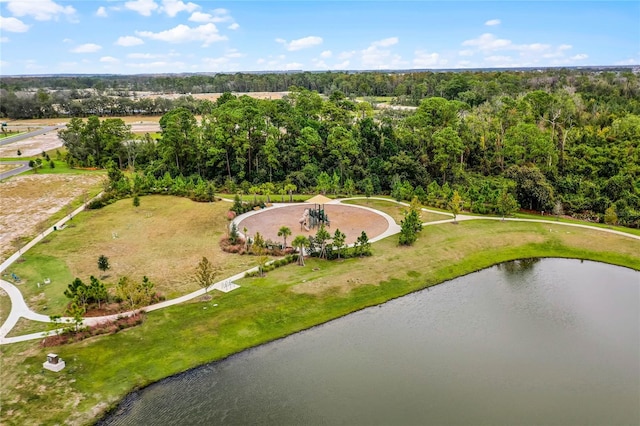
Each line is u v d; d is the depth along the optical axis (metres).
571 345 40.31
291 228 69.06
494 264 58.97
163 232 66.94
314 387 34.22
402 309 47.28
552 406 32.25
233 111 98.88
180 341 40.12
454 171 99.06
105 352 38.25
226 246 61.03
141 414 31.62
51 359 35.56
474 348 39.78
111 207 78.19
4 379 34.47
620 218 74.50
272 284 50.78
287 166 101.50
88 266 54.62
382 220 73.94
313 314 45.53
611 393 33.75
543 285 53.03
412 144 106.31
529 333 42.38
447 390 33.91
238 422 30.52
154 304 46.22
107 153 116.06
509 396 33.31
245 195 90.25
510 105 109.88
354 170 97.75
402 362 37.59
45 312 44.03
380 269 55.25
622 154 94.62
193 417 31.14
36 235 64.69
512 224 72.19
